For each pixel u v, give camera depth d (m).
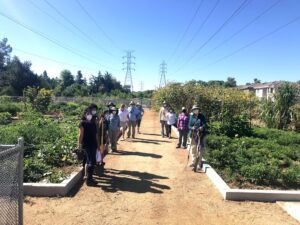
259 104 27.19
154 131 22.31
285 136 17.45
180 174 10.48
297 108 23.17
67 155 10.92
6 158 4.89
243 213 7.43
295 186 9.30
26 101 38.72
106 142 11.42
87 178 9.00
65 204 7.58
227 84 89.19
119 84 91.00
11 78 75.81
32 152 11.45
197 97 27.66
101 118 11.22
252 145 14.47
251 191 8.28
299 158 13.04
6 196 4.99
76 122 21.67
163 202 7.96
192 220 7.00
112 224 6.66
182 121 15.05
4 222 4.96
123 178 9.85
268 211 7.59
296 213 7.35
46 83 82.94
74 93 76.69
